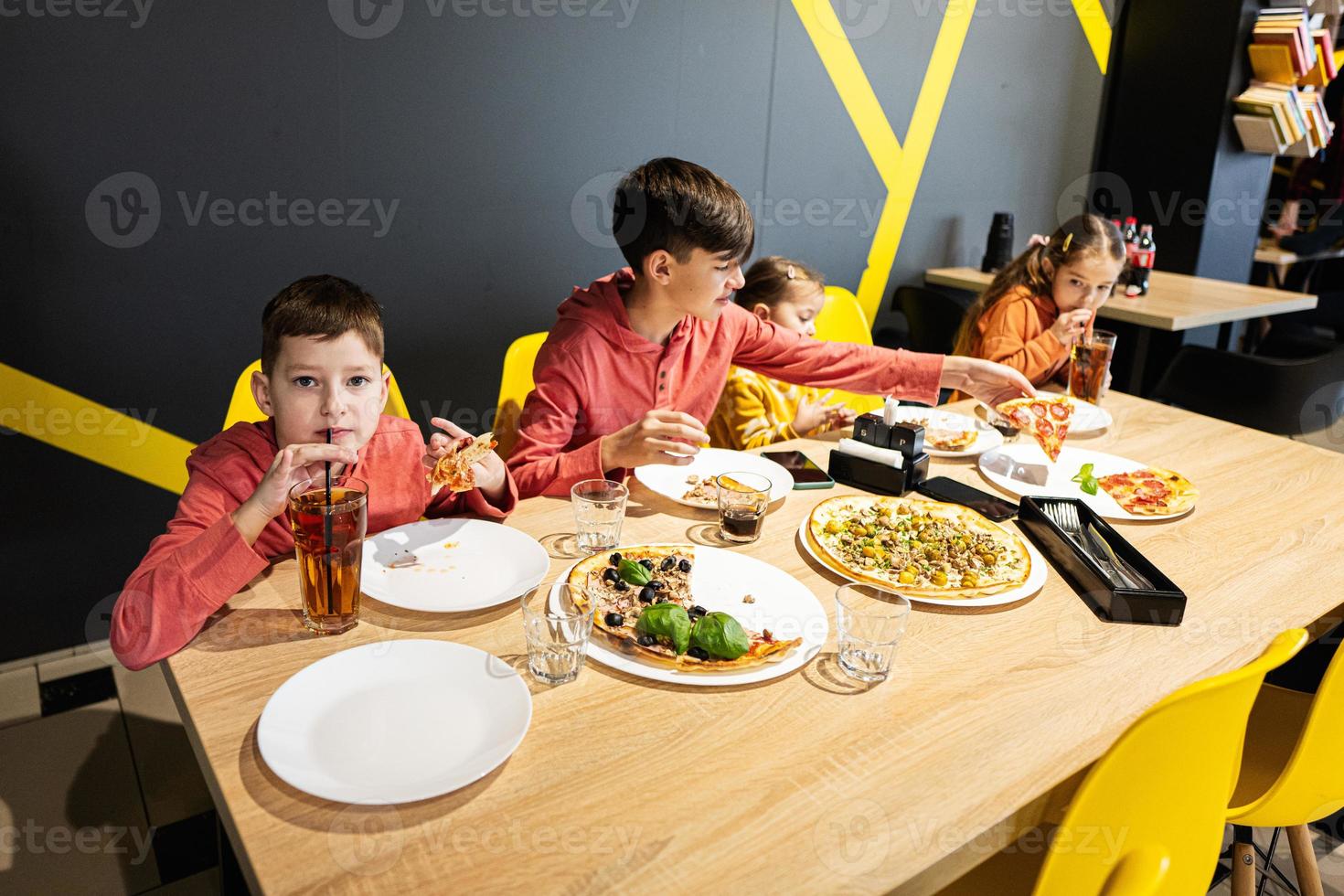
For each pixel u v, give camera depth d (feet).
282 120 7.79
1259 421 9.82
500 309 9.48
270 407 4.32
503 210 9.18
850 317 8.66
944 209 12.82
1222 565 4.49
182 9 7.16
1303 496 5.37
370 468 4.67
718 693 3.37
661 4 9.48
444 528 4.39
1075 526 4.76
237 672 3.35
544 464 5.05
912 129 12.00
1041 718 3.30
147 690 7.56
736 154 10.59
